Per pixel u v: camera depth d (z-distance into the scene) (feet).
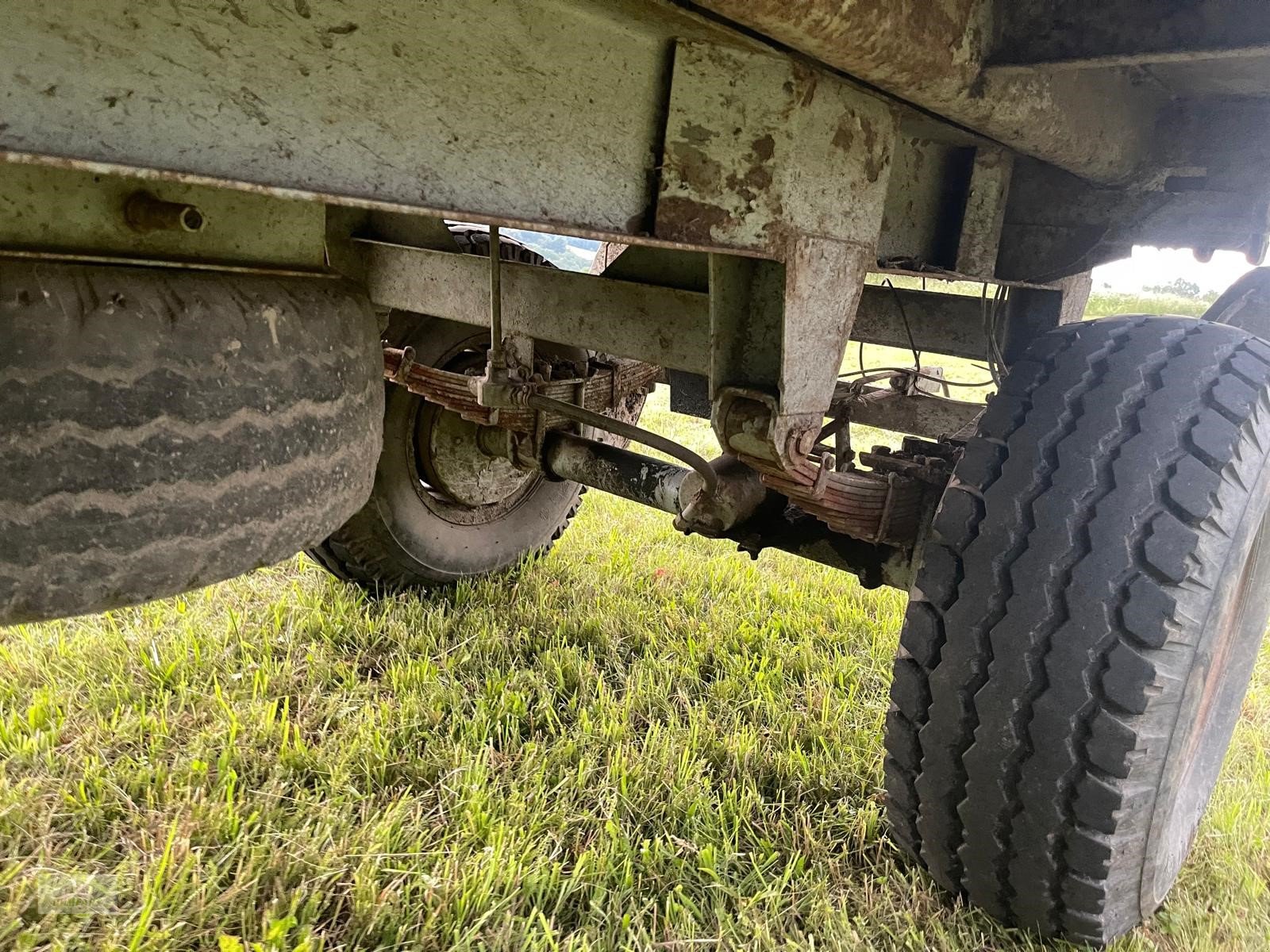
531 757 8.02
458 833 7.03
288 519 4.44
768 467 6.12
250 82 3.04
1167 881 6.68
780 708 9.43
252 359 4.16
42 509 3.50
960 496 6.13
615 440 11.92
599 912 6.36
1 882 6.11
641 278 7.08
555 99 4.10
